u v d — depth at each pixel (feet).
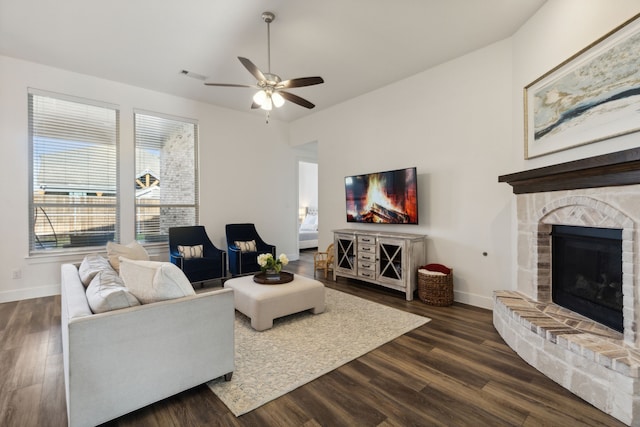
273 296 9.87
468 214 12.22
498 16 9.71
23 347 8.45
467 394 6.35
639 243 6.01
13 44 11.43
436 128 13.21
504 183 11.19
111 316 5.27
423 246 13.62
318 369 7.36
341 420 5.59
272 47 11.57
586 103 7.52
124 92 14.99
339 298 13.09
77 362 4.98
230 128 18.83
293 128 21.40
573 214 7.69
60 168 13.64
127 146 15.12
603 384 5.74
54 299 12.75
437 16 9.70
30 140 12.96
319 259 18.78
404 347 8.50
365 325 10.07
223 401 6.13
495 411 5.81
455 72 12.51
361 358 7.91
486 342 8.78
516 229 10.48
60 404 5.98
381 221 15.10
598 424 5.43
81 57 12.40
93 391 5.12
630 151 5.61
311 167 31.89
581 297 7.94
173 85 15.21
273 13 9.50
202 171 17.66
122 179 14.99
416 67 13.29
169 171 16.63
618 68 6.72
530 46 9.74
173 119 16.67
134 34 10.72
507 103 11.03
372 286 15.12
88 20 9.89
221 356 6.64
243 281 11.46
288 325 10.09
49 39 11.07
